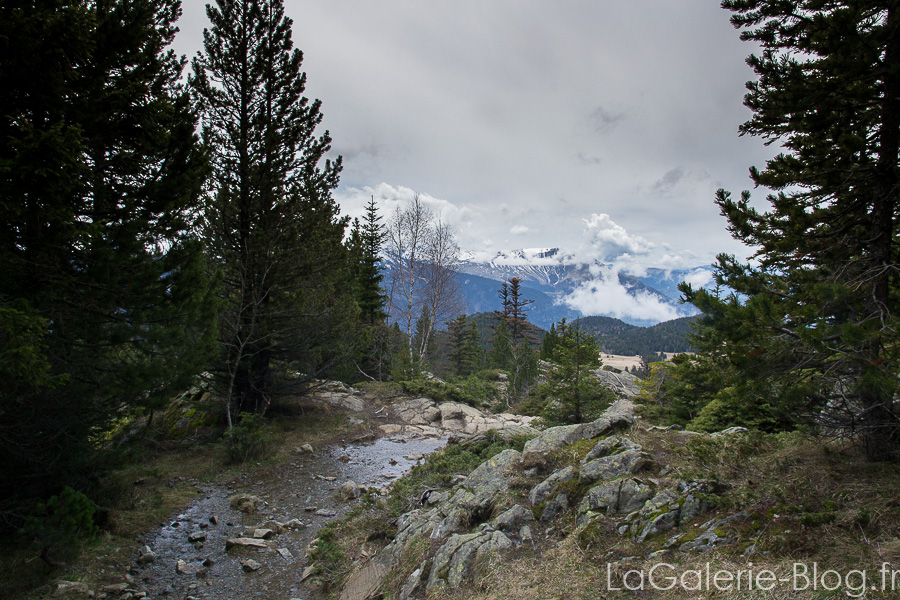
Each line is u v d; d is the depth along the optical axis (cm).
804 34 652
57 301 669
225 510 976
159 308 800
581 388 1625
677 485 615
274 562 758
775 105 700
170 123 812
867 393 536
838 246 682
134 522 841
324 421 1941
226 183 1561
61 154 542
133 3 762
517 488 734
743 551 434
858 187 660
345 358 2211
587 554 509
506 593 468
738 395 599
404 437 1894
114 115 709
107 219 731
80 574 635
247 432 1400
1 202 543
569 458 811
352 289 3062
